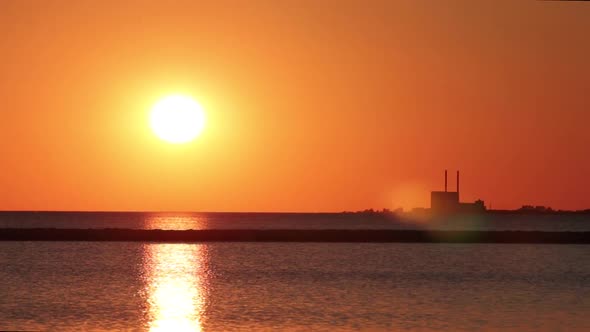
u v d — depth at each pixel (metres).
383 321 180.50
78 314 187.12
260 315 187.62
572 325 177.62
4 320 178.62
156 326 172.75
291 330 169.38
